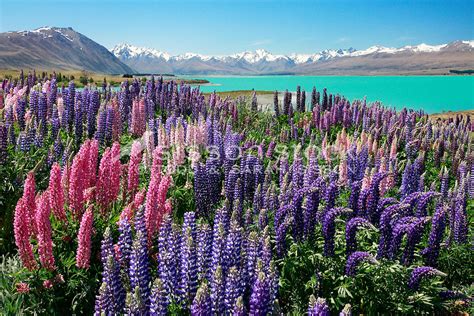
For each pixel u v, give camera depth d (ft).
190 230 21.24
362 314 24.20
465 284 30.45
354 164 40.93
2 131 32.78
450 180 50.62
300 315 22.18
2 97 60.64
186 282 19.89
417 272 24.34
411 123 62.39
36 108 51.47
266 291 18.19
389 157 47.83
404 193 39.17
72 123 50.75
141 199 25.46
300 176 34.68
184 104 68.18
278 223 26.09
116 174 26.25
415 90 405.18
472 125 83.71
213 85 436.35
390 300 24.43
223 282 19.19
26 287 20.86
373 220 28.07
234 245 20.98
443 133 67.41
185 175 36.73
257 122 67.72
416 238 25.89
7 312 19.90
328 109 78.02
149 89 71.31
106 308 18.21
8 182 31.07
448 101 270.87
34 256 22.38
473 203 38.91
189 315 19.92
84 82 191.42
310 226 25.75
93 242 23.93
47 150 40.04
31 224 21.98
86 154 26.43
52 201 23.79
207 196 31.91
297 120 70.79
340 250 25.62
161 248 20.68
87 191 24.80
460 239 31.24
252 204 33.53
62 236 23.94
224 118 59.26
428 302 24.61
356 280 24.35
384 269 24.76
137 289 17.11
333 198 27.68
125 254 21.29
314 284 23.22
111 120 48.19
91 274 22.88
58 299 21.13
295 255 24.94
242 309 17.40
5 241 26.17
